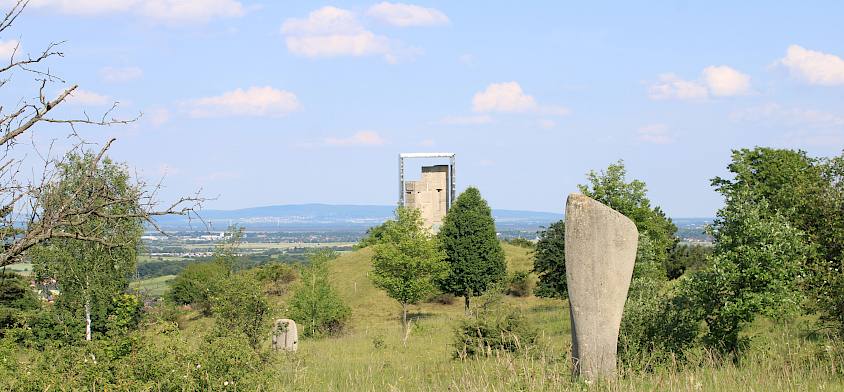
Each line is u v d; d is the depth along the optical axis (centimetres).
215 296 1933
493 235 4578
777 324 1628
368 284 5584
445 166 7194
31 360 874
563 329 2430
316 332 3269
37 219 570
